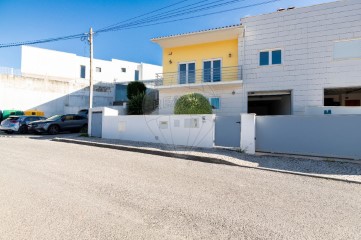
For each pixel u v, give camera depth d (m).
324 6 12.87
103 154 9.14
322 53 12.90
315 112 12.52
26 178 5.36
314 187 5.48
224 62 15.42
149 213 3.69
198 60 16.22
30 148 10.08
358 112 11.92
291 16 13.51
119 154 9.32
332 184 5.80
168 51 17.19
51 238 2.86
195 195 4.62
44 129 16.47
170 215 3.64
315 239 3.06
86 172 6.13
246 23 14.52
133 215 3.59
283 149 9.21
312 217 3.74
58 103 25.38
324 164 7.75
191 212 3.79
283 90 13.86
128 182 5.34
